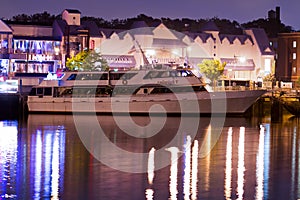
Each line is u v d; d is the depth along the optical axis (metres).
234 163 57.06
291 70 181.50
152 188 46.81
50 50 152.75
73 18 161.12
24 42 151.38
